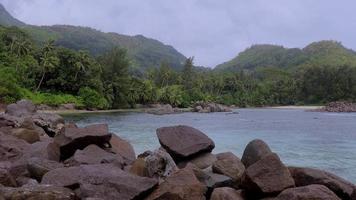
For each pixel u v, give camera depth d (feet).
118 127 167.63
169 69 559.79
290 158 86.79
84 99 347.77
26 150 42.88
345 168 73.97
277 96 595.88
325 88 567.18
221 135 136.36
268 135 138.31
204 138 38.32
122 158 38.40
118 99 388.98
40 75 346.54
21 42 366.84
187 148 37.24
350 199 29.17
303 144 112.98
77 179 28.89
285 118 254.27
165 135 38.81
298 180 30.07
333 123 205.57
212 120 226.38
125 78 396.57
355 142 118.32
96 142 39.86
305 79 593.83
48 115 82.99
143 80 456.04
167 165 32.60
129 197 27.40
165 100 456.04
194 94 508.53
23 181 32.14
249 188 28.32
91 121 207.00
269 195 27.63
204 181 31.07
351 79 548.31
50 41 364.79
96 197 27.04
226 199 27.32
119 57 397.80
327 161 82.48
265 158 28.63
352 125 190.29
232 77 604.49
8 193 25.79
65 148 38.63
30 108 93.61
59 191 26.78
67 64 353.51
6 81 272.51
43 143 44.75
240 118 250.57
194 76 584.40
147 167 32.48
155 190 28.25
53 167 34.19
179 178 28.40
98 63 384.47
